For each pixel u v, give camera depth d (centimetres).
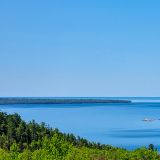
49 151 6178
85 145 8038
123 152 6128
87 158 5891
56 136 6519
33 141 7131
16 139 7794
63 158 5972
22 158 5962
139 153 5984
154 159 5934
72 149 6316
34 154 6047
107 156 5997
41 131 8100
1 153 6141
